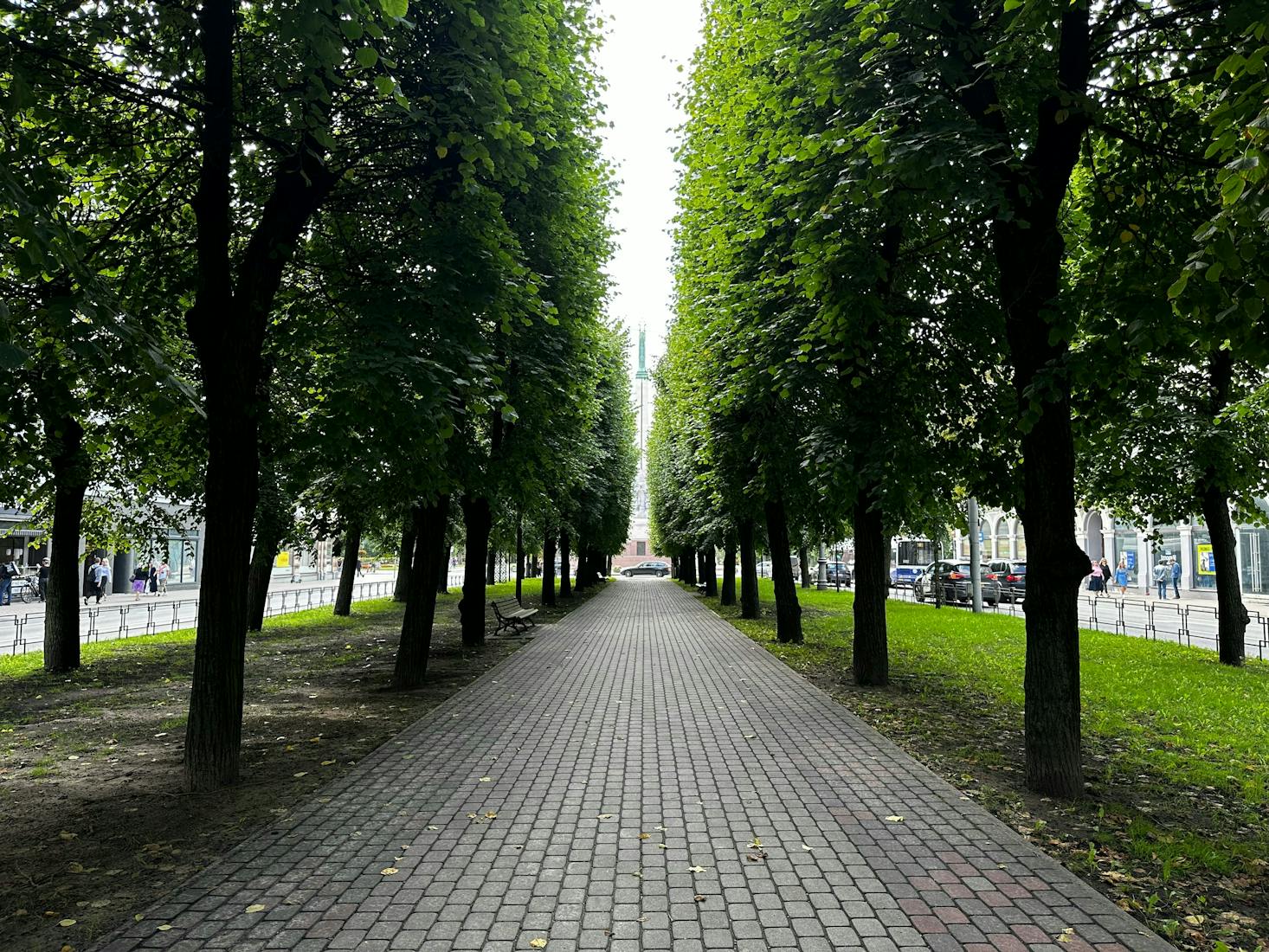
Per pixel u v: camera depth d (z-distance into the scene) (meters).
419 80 7.55
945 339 10.00
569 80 11.05
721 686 11.45
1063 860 4.82
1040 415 5.79
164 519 15.57
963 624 20.30
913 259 9.10
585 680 12.07
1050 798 6.05
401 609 27.28
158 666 13.79
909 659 14.06
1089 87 6.14
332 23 4.98
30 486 11.41
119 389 5.88
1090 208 7.25
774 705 9.95
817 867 4.70
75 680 12.20
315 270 8.66
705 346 14.09
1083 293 6.54
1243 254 3.81
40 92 5.81
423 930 3.91
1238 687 10.80
